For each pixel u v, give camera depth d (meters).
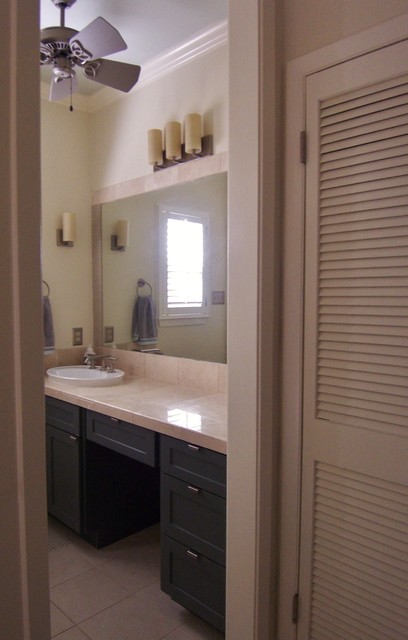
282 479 1.43
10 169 0.69
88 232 3.08
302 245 1.35
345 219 1.26
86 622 1.84
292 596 1.43
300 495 1.39
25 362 0.71
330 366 1.31
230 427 1.45
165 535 1.84
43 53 1.92
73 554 2.34
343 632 1.32
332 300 1.30
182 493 1.75
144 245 2.70
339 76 1.24
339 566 1.32
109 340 2.99
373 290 1.22
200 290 2.39
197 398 2.21
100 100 2.94
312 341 1.34
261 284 1.35
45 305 2.83
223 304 2.28
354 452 1.26
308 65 1.31
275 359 1.41
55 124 2.90
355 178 1.24
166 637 1.76
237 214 1.39
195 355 2.45
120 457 2.45
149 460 1.89
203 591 1.71
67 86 2.12
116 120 2.86
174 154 2.36
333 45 1.25
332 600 1.34
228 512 1.48
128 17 2.10
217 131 2.25
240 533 1.44
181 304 2.50
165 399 2.19
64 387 2.47
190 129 2.24
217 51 2.24
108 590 2.05
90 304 3.11
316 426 1.34
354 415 1.27
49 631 0.75
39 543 0.73
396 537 1.20
